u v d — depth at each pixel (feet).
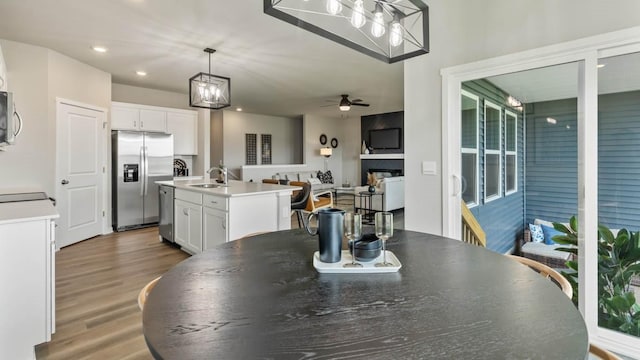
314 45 13.28
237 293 3.34
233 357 2.26
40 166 13.42
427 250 4.93
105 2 9.75
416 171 9.84
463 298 3.23
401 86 20.31
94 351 6.73
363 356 2.28
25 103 12.99
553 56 7.29
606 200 6.91
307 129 33.55
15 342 6.23
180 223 13.92
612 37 6.49
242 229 11.46
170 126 20.99
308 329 2.64
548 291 3.40
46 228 6.56
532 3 7.58
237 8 10.12
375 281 3.68
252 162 31.73
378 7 5.78
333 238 4.20
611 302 6.95
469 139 9.58
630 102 6.57
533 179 9.05
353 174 36.45
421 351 2.34
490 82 8.88
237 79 18.58
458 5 8.82
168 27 11.50
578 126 7.12
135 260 12.69
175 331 2.59
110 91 17.22
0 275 6.08
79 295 9.41
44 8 10.11
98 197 16.55
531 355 2.29
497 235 10.11
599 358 3.22
